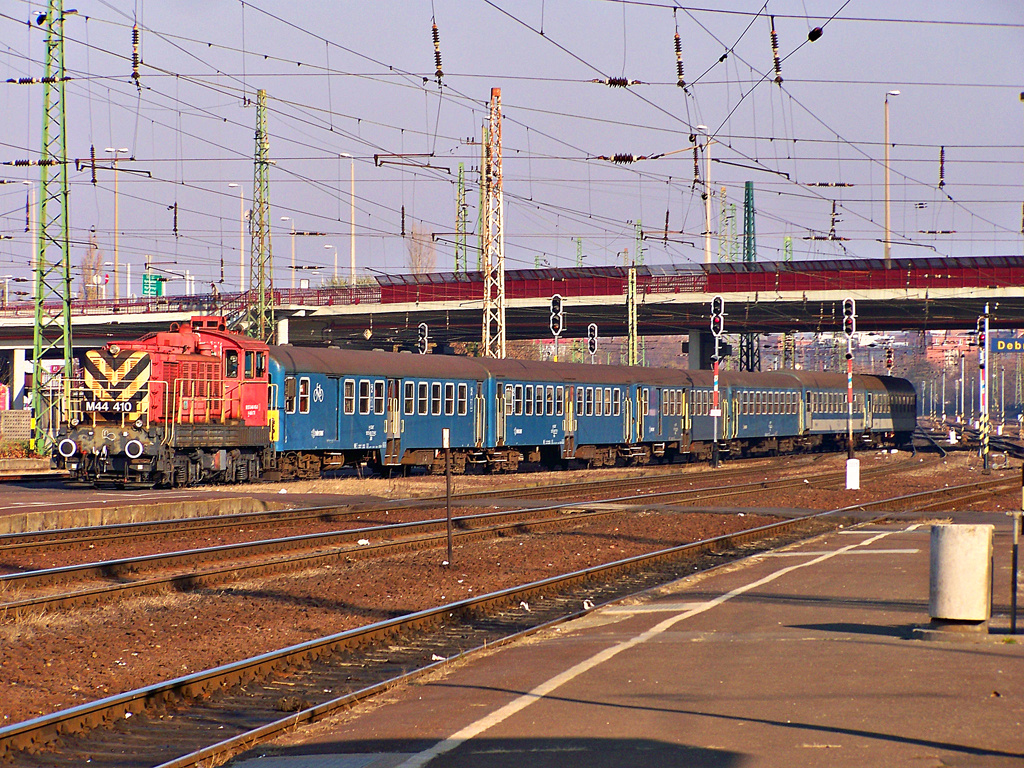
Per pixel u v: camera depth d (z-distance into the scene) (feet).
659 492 383.86
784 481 416.05
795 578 181.88
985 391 518.37
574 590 193.26
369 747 92.32
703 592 172.65
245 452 370.53
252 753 96.84
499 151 487.61
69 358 462.19
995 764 77.05
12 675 124.98
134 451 331.77
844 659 113.80
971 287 649.20
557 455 509.35
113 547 231.91
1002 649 116.47
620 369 542.98
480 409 452.35
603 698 102.06
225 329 374.43
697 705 97.14
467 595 185.68
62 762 97.55
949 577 122.83
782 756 80.69
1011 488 406.21
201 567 207.51
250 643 144.97
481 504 322.96
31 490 346.74
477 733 92.32
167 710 114.52
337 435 394.32
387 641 147.95
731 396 620.08
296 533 259.60
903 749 81.00
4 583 179.01
